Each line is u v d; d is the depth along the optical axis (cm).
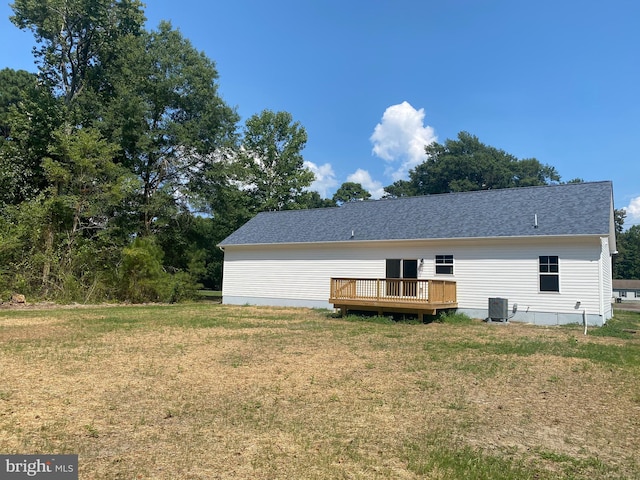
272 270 2330
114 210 2848
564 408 625
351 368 848
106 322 1520
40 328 1341
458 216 1955
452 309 1784
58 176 2461
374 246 2025
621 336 1331
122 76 2955
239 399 640
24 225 2277
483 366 876
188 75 3069
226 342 1125
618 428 550
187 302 2720
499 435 523
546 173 6569
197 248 3075
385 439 502
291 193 4312
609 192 1761
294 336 1242
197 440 488
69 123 2664
